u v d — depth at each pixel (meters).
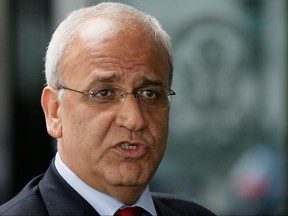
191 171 9.84
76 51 4.70
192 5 9.68
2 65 9.70
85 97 4.65
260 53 9.80
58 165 4.87
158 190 9.81
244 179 9.88
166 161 9.83
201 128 9.80
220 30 9.73
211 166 9.85
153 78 4.74
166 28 9.65
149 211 4.93
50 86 4.87
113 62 4.63
